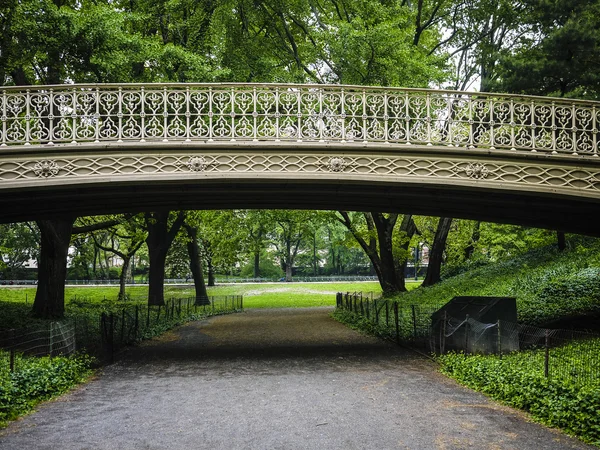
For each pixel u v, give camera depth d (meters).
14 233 62.09
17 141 11.28
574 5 19.52
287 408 8.65
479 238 35.53
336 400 9.15
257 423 7.78
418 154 12.09
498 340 11.48
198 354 14.77
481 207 15.48
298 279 78.94
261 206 16.55
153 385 10.58
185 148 11.71
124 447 6.72
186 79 18.92
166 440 7.00
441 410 8.41
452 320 13.32
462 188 12.21
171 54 17.62
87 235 38.47
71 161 11.39
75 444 6.85
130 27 21.28
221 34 21.53
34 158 11.30
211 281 57.81
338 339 17.75
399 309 21.61
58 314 20.20
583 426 7.03
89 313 22.64
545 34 21.78
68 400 9.33
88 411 8.55
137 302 36.06
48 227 19.86
